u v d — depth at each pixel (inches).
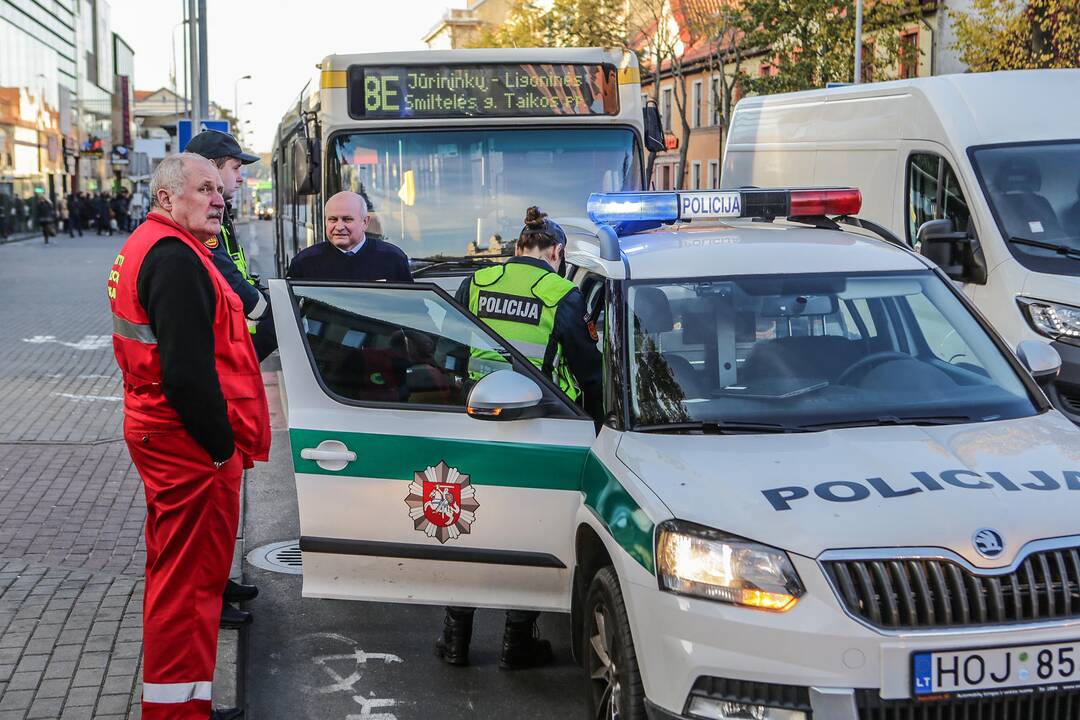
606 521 170.2
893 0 1338.6
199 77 926.4
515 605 196.2
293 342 200.2
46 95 2269.9
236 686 201.2
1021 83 389.1
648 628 154.9
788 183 498.6
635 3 1718.8
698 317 199.3
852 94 447.2
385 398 198.4
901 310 204.1
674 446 176.4
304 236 505.0
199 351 168.7
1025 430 179.0
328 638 237.0
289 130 604.7
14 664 206.5
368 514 195.5
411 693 210.4
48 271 1240.8
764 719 146.1
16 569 260.8
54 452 383.9
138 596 242.1
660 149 432.8
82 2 2893.7
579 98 422.6
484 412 187.3
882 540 148.4
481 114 417.7
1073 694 145.8
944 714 145.3
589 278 241.1
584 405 220.4
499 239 419.5
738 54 1542.8
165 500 175.0
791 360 194.9
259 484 361.4
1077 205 360.5
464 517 193.6
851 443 173.5
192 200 172.2
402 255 287.9
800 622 145.4
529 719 199.2
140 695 193.8
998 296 353.1
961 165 371.9
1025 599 146.9
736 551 150.3
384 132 416.2
